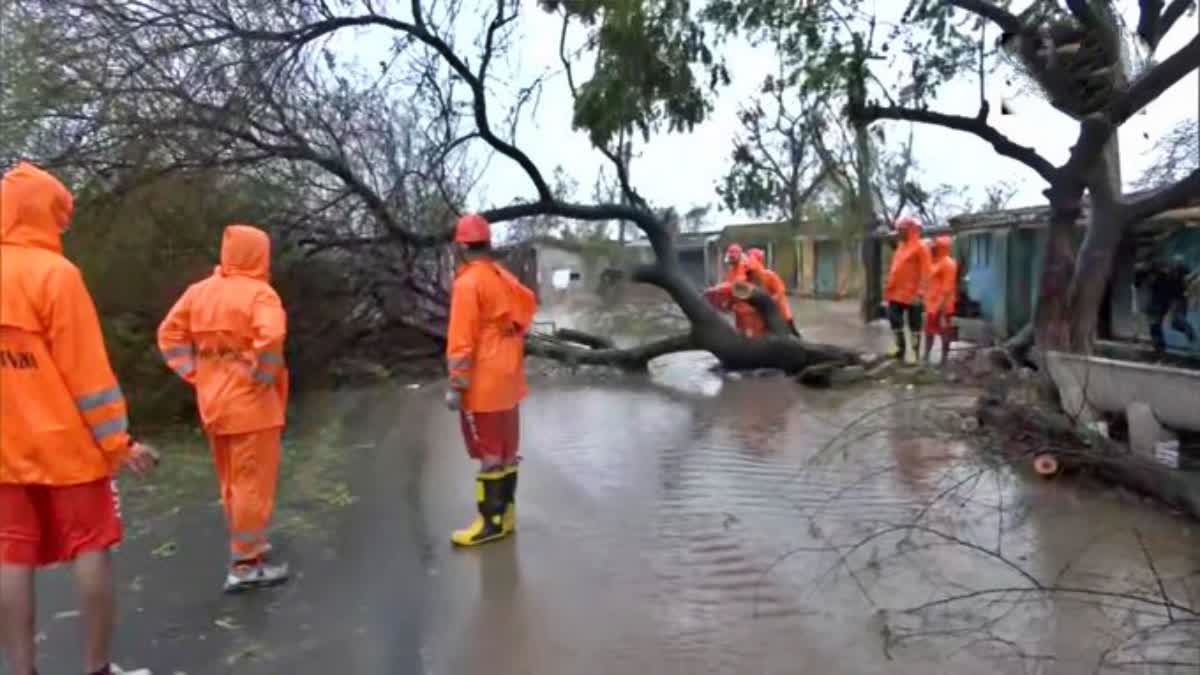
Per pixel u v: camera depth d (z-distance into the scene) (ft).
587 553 19.43
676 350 49.03
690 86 45.70
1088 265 32.24
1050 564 17.94
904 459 26.63
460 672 14.25
